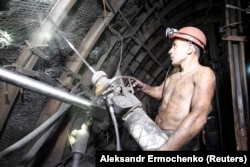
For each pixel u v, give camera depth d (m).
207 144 5.75
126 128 1.88
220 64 6.66
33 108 3.00
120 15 3.80
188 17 7.11
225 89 5.05
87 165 3.91
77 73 3.26
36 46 2.55
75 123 3.63
